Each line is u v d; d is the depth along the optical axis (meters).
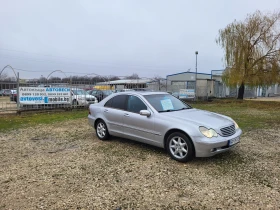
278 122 10.08
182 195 3.52
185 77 33.97
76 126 9.06
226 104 20.66
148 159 5.06
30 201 3.35
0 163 4.90
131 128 5.78
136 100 5.88
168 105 5.80
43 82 13.59
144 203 3.29
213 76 33.19
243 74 22.28
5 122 10.02
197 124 4.71
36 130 8.29
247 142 6.48
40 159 5.14
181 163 4.81
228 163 4.82
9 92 12.99
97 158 5.16
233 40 22.83
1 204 3.27
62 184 3.89
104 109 6.54
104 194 3.55
